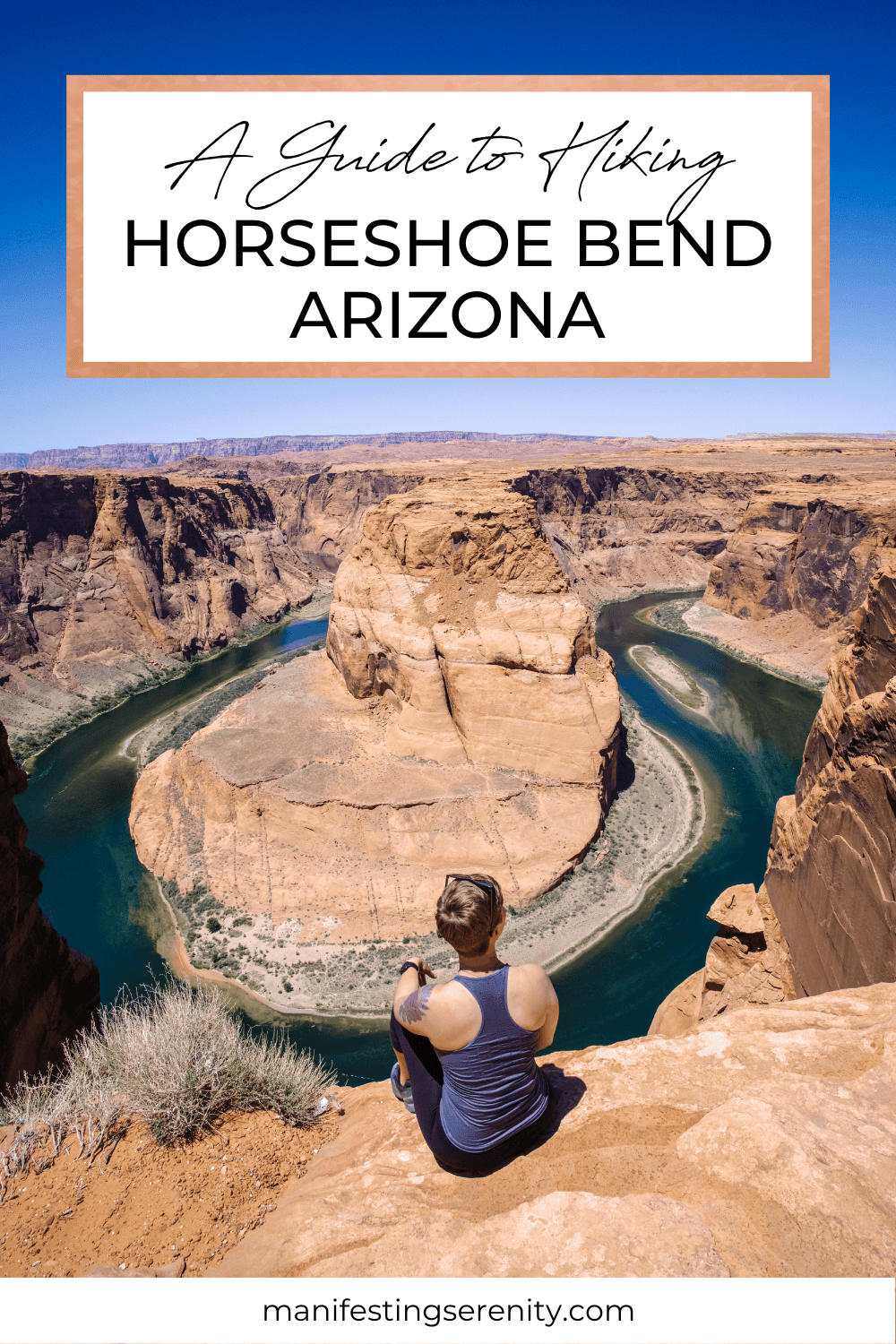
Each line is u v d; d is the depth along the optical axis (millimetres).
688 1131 3510
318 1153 4551
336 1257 3074
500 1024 3400
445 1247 2992
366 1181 3846
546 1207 3074
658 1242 2844
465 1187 3617
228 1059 4926
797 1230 2857
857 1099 3617
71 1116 4773
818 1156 3232
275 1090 4875
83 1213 4066
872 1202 2975
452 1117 3582
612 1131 3707
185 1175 4301
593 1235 2904
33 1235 3938
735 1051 4270
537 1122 3654
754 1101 3615
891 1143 3320
